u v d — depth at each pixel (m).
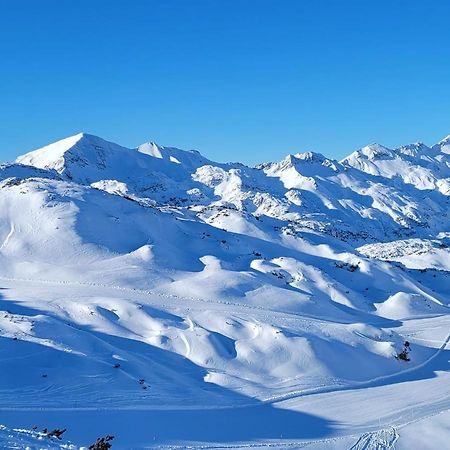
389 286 120.69
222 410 47.31
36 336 56.53
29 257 104.62
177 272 104.38
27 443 22.44
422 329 91.50
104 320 69.75
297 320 77.75
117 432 38.50
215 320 72.12
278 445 39.19
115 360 54.31
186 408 46.34
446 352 76.19
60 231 111.56
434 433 42.00
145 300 85.00
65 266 101.94
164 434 39.69
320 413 48.44
